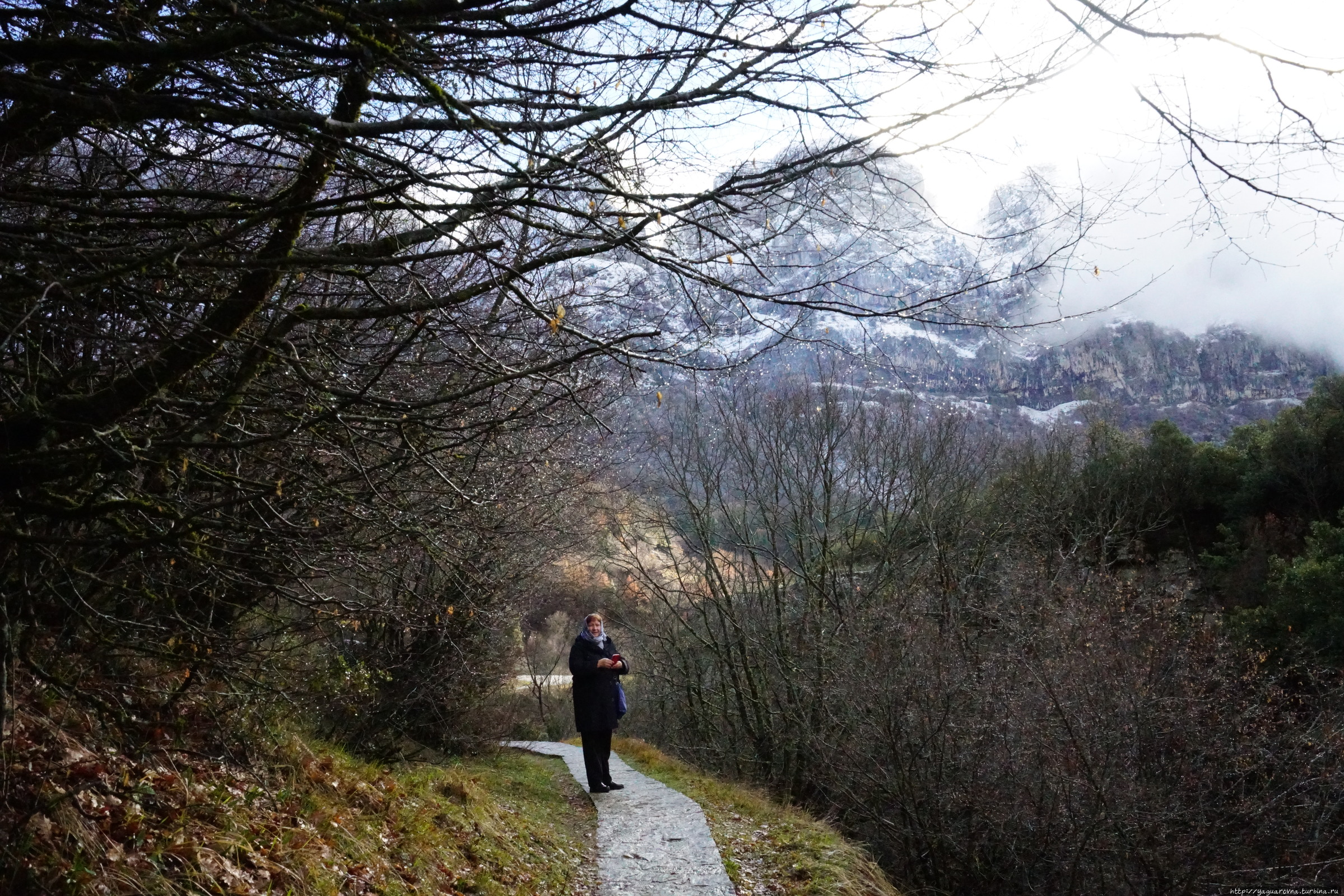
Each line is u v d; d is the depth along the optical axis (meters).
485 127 2.53
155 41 2.89
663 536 19.00
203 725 4.94
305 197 3.16
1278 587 16.27
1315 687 12.92
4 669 3.34
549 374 3.86
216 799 4.25
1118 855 10.45
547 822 7.88
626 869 6.83
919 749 11.44
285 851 4.18
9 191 2.68
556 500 10.02
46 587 3.67
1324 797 10.80
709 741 19.92
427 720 10.36
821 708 14.38
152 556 4.11
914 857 11.66
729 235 3.13
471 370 4.00
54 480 3.23
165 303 3.24
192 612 4.79
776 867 7.11
